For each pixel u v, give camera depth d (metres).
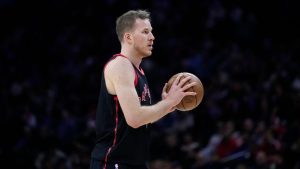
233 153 16.56
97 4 28.81
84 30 27.92
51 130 19.94
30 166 17.23
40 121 20.66
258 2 28.92
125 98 6.96
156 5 28.73
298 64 23.61
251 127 17.27
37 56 26.27
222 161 15.62
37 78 24.75
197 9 28.56
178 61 25.27
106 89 7.31
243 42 26.69
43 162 16.89
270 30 28.06
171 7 28.77
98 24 28.06
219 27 27.61
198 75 24.06
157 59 25.83
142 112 6.94
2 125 19.22
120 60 7.20
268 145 15.10
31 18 28.41
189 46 26.77
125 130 7.22
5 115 20.38
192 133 19.27
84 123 20.38
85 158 16.69
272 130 15.54
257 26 28.16
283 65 22.56
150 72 23.88
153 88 23.16
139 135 7.31
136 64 7.48
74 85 23.62
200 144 18.91
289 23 28.33
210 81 23.27
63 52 26.45
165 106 7.12
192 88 7.44
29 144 18.73
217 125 19.11
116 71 7.09
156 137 17.44
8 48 26.36
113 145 7.27
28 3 28.72
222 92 21.11
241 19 28.11
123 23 7.43
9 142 19.03
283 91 18.56
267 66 23.08
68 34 27.42
